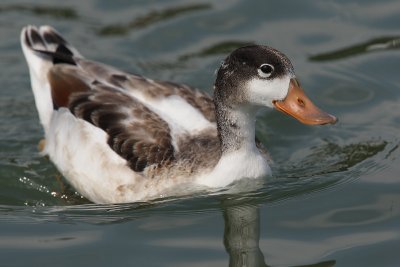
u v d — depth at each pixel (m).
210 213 12.35
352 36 16.94
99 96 13.27
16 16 17.67
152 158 12.45
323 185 12.95
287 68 11.79
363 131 14.55
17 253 11.32
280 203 12.56
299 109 11.73
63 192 13.42
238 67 11.91
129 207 12.52
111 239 11.65
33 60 14.75
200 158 12.52
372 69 16.11
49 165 14.03
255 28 17.33
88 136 12.98
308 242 11.50
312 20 17.47
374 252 11.16
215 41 16.97
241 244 11.53
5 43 17.03
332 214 12.19
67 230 11.95
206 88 15.74
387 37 16.88
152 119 12.83
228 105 12.24
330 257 11.10
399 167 13.30
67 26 17.42
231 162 12.52
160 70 16.22
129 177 12.52
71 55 14.53
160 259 11.13
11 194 13.31
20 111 15.49
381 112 15.00
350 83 15.75
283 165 13.74
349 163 13.62
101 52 16.66
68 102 13.56
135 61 16.44
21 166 14.00
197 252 11.32
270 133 14.81
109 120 12.88
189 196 12.52
